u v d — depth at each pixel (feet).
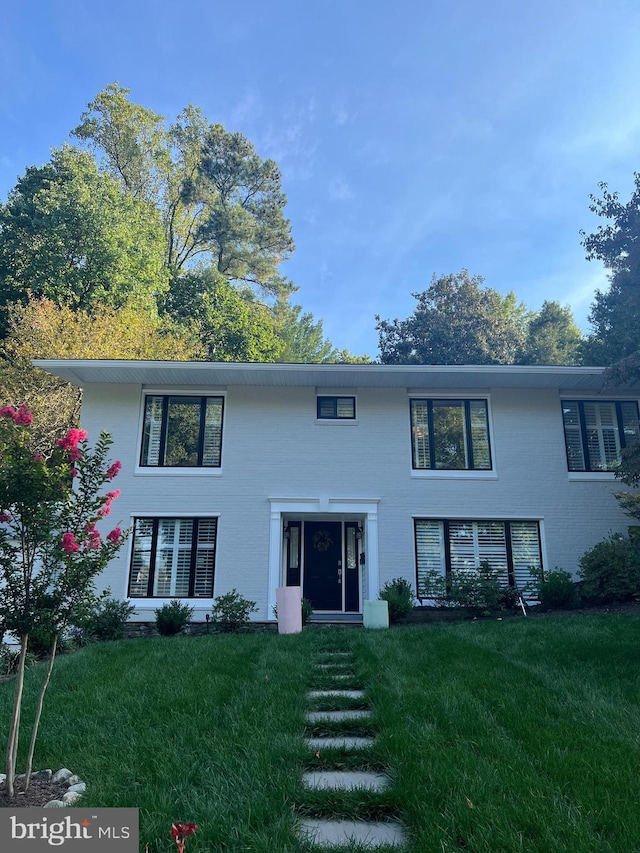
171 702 16.79
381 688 17.90
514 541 43.78
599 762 11.76
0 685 21.09
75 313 76.48
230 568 42.32
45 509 12.01
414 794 10.48
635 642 23.88
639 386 45.27
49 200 82.89
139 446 44.19
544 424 45.65
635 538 39.68
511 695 16.76
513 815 9.61
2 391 66.59
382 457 44.70
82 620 12.39
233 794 10.78
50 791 11.62
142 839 9.26
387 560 42.93
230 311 104.78
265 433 44.83
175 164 130.62
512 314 142.72
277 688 18.35
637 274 45.85
